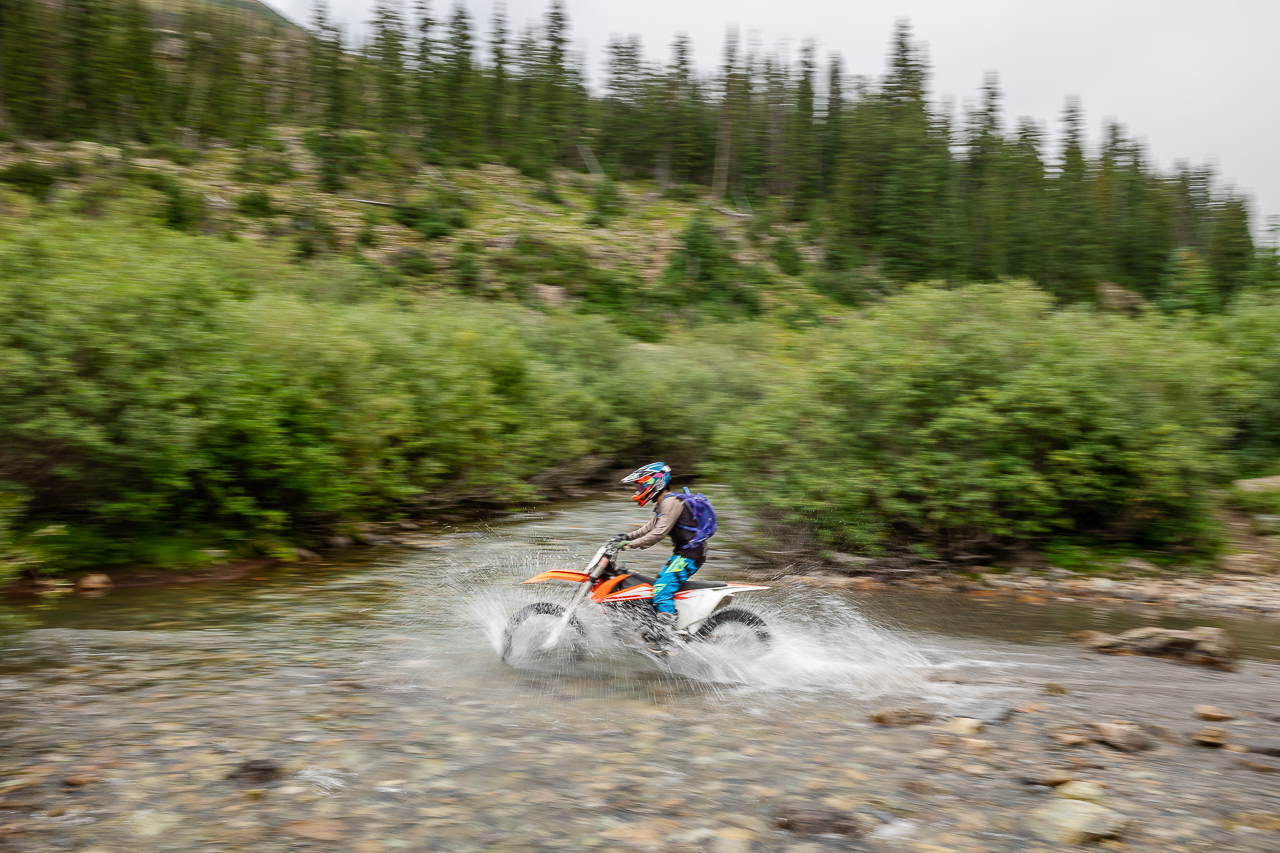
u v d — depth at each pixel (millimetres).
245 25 146000
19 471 9164
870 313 11867
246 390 10859
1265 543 12070
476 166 107500
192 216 63188
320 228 73312
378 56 121938
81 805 3678
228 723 4902
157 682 5805
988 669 6527
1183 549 11148
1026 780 4168
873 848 3414
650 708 5352
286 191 84812
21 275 9180
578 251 79125
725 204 108688
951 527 10883
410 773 4145
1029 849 3420
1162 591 9547
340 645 6988
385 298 23297
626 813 3713
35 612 7883
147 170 69625
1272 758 4586
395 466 13805
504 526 15078
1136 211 85625
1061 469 10406
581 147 121000
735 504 11727
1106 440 10492
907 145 97750
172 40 126625
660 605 6410
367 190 90500
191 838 3379
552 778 4117
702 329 47844
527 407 18859
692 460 26953
